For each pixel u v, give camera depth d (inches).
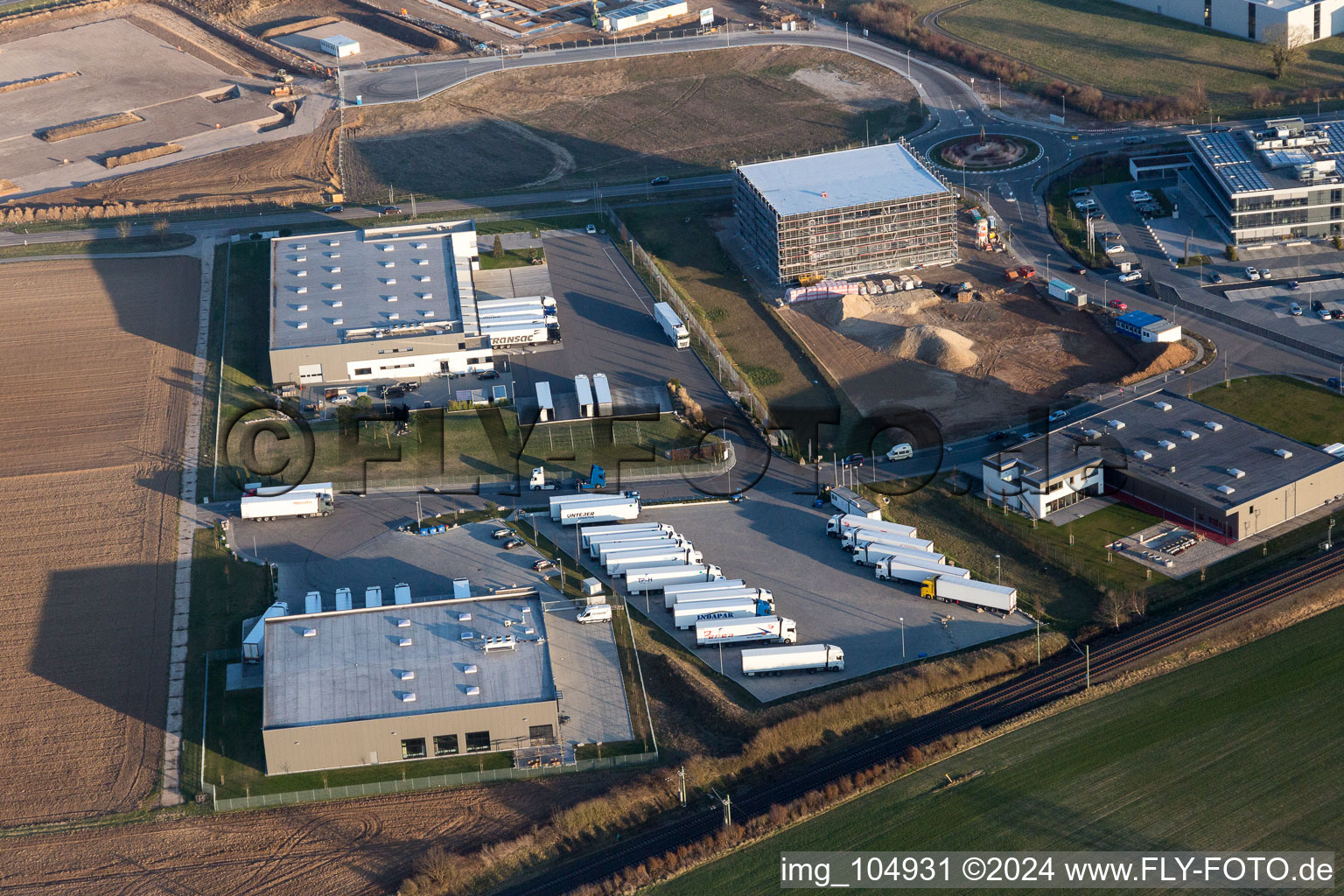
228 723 6304.1
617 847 5654.5
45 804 5915.4
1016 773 5900.6
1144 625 6742.1
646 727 6250.0
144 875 5565.9
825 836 5634.8
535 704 6087.6
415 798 5915.4
